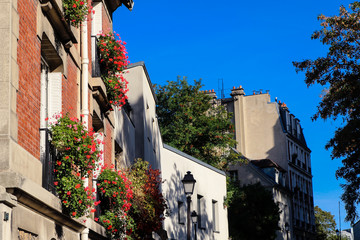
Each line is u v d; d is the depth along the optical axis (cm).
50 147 973
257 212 4847
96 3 1571
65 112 1079
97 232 1280
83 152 994
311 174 7944
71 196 972
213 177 3403
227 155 4950
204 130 4672
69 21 1049
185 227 2902
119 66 1512
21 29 806
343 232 9062
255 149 6694
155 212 1891
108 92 1495
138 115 2314
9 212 702
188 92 4869
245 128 6731
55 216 939
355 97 2372
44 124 1007
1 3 753
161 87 4844
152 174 1989
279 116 6744
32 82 861
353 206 2484
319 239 7981
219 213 3438
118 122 1809
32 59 862
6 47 745
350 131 2328
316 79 2408
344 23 2338
